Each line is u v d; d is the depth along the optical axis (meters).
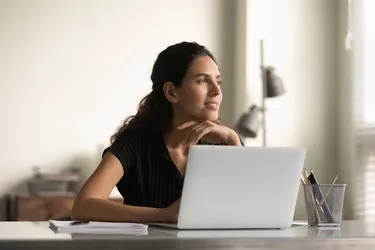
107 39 5.22
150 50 5.29
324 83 5.23
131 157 2.09
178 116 2.13
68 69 5.15
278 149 1.55
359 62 4.89
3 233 1.33
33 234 1.30
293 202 1.60
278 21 5.21
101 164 2.03
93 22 5.21
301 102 5.20
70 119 5.13
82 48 5.18
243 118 4.88
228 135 2.03
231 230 1.53
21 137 5.05
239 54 5.32
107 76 5.21
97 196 1.91
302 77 5.21
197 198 1.51
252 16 5.18
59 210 4.65
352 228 1.64
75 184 4.98
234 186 1.53
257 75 5.18
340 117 5.16
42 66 5.11
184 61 2.07
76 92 5.16
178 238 1.22
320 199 1.71
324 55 5.24
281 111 5.17
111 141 2.22
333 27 5.25
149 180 2.10
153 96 2.16
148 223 1.68
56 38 5.14
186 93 2.05
